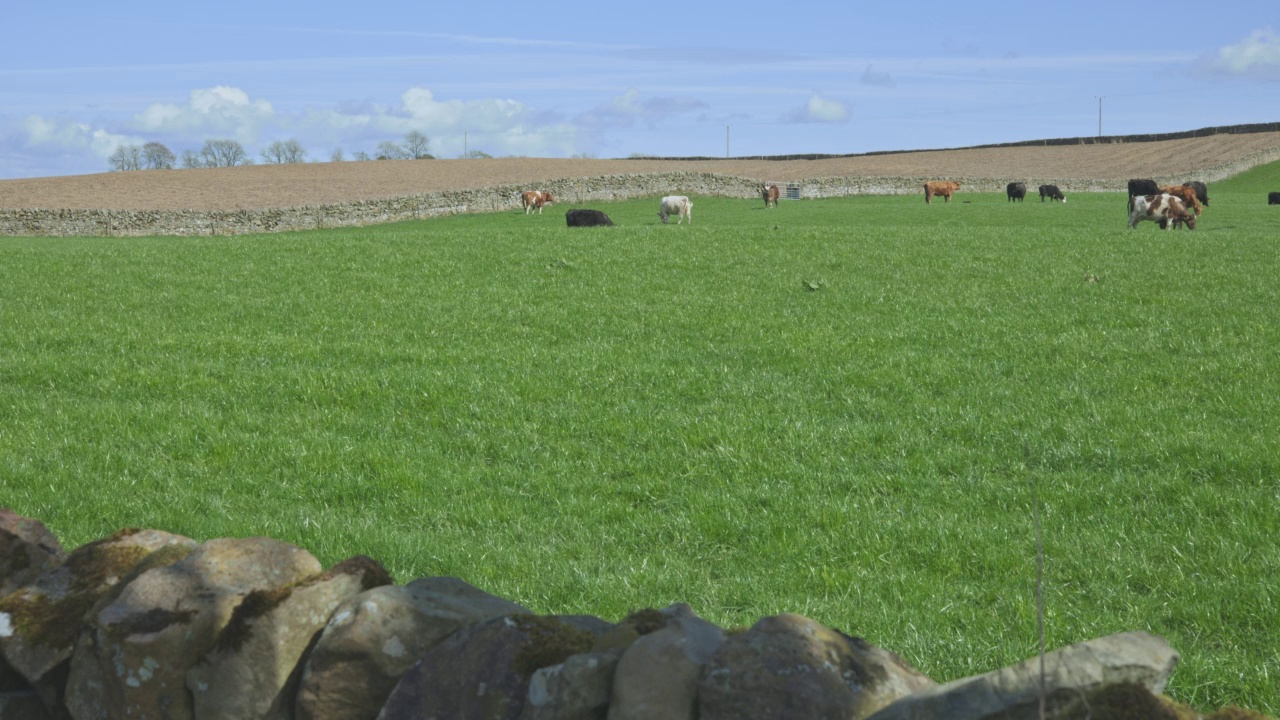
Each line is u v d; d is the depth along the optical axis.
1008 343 15.35
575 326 17.41
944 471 9.42
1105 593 6.43
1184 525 7.66
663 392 12.62
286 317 18.42
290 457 9.88
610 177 67.94
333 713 3.33
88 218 51.06
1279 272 21.77
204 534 7.75
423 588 3.59
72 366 13.89
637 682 2.91
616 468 9.61
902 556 7.21
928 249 26.89
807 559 7.18
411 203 58.38
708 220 53.81
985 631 5.86
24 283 22.03
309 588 3.51
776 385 12.95
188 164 136.12
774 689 2.74
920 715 2.60
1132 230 33.66
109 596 3.71
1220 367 13.32
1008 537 7.48
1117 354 14.44
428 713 3.17
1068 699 2.48
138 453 10.10
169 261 25.66
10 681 4.05
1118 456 9.50
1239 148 106.50
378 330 17.12
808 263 24.64
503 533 7.85
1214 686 5.10
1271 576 6.50
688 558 7.31
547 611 6.27
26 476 9.17
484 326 17.42
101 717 3.56
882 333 16.30
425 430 11.05
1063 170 98.62
